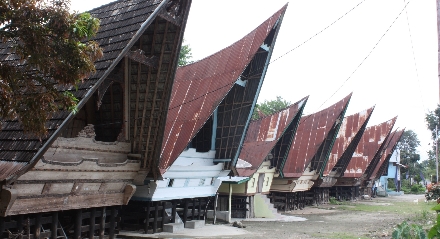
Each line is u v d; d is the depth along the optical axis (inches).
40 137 387.2
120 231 692.1
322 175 1411.2
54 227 488.1
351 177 1755.7
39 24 320.2
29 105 323.6
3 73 325.1
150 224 702.5
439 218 295.1
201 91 806.5
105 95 605.3
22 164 398.3
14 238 439.8
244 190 1001.5
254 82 818.8
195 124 730.8
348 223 996.6
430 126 2151.8
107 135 634.2
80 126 633.6
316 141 1294.3
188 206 810.2
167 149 711.1
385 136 1867.6
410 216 1171.3
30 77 347.9
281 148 1151.6
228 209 976.9
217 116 860.0
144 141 592.4
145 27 484.7
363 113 1620.3
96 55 350.3
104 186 548.4
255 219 1013.2
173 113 802.8
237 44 840.3
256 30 816.9
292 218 1072.2
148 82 557.3
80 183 501.4
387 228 893.2
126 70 553.0
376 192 2396.7
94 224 552.4
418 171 3253.0
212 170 818.8
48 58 327.6
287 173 1183.6
